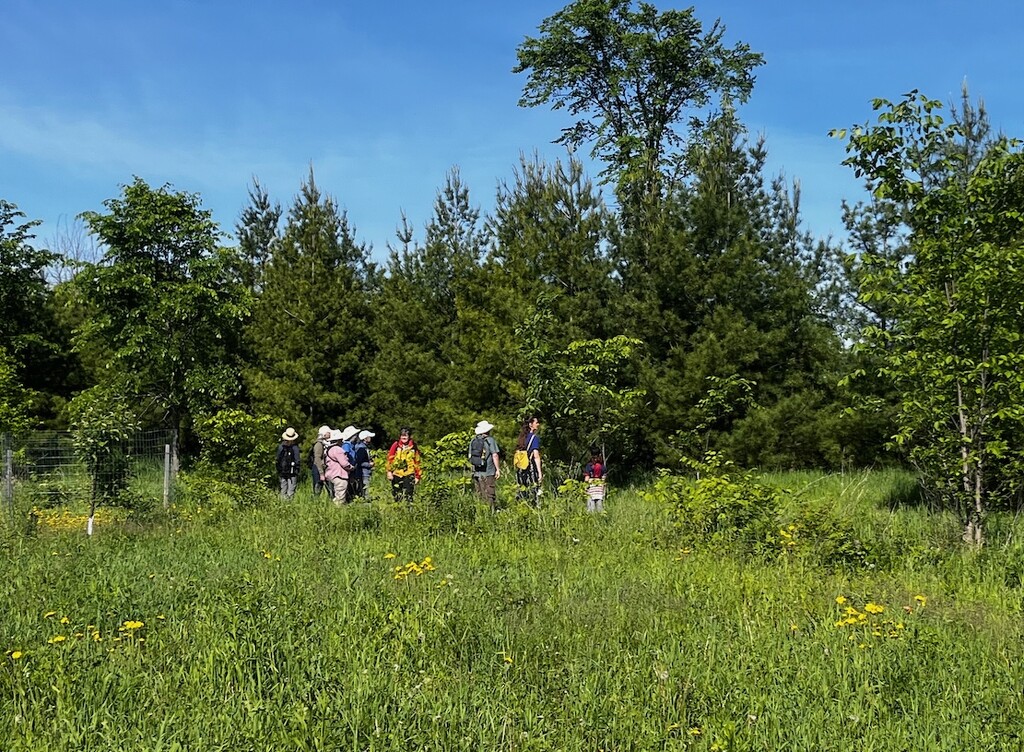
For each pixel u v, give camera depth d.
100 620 7.08
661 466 20.14
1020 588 9.20
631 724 5.04
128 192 21.66
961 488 11.28
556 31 31.62
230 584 8.10
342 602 7.47
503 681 5.75
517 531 12.41
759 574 9.54
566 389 17.14
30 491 14.71
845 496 14.99
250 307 22.78
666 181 28.72
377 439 24.83
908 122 11.39
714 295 19.97
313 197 28.08
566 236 21.83
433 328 24.23
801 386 19.75
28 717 4.98
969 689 5.79
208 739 4.73
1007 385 10.65
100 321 21.72
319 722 4.81
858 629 7.20
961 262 10.87
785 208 25.80
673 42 30.78
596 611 7.73
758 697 5.50
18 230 27.27
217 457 17.25
